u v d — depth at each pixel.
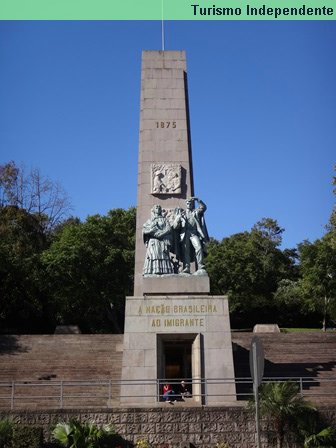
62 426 16.02
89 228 46.72
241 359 25.09
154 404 19.14
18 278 40.69
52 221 57.41
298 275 60.91
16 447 15.25
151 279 22.56
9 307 40.94
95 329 49.19
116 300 46.59
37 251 49.00
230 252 52.66
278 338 27.81
